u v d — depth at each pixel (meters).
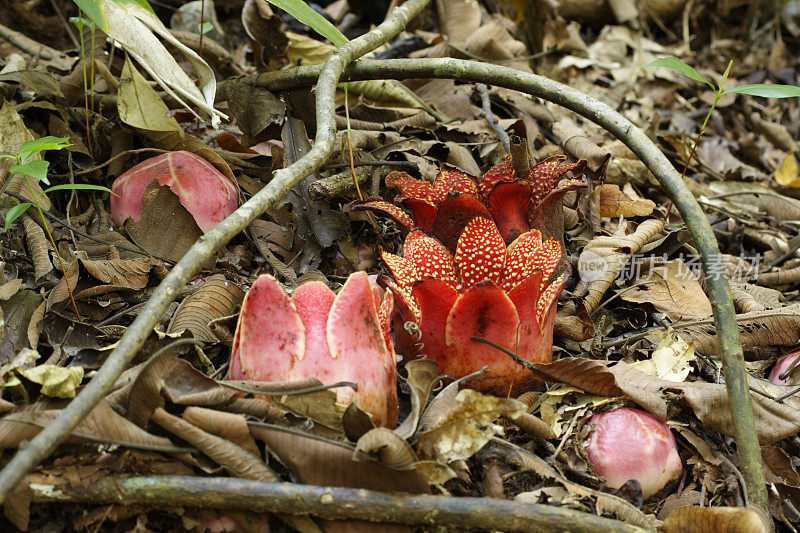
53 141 1.00
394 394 0.96
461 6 1.71
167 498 0.91
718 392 1.02
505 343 0.98
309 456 0.92
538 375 1.01
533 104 1.43
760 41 2.47
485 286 0.95
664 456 1.00
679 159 1.55
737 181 1.59
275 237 1.16
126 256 1.12
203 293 1.06
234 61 1.43
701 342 1.11
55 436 0.87
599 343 1.11
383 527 0.91
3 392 0.95
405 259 1.01
